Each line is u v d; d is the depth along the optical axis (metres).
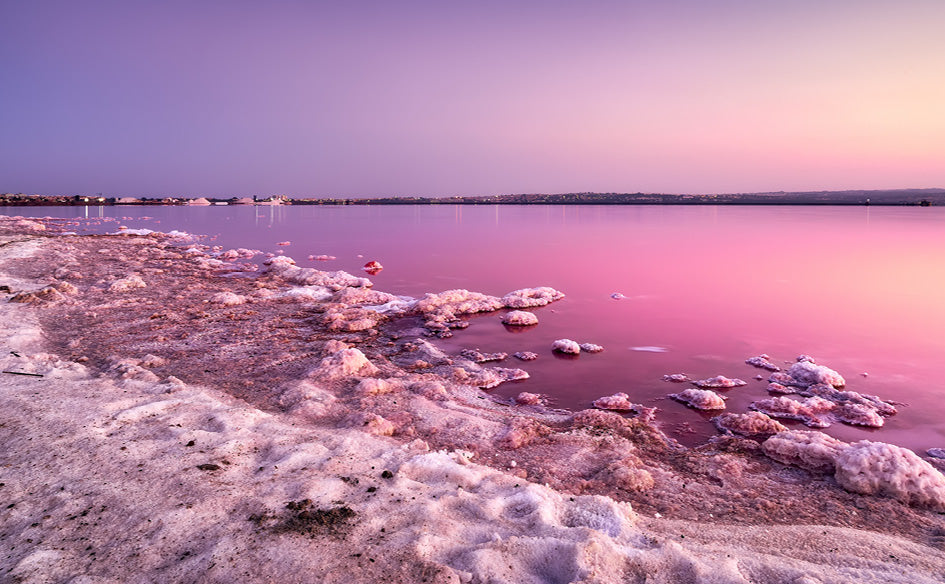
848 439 7.39
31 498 4.42
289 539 3.89
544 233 43.31
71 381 7.66
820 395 8.89
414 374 9.59
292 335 12.27
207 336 11.81
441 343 12.10
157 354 10.27
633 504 5.39
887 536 4.77
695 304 15.88
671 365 10.52
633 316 14.53
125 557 3.67
